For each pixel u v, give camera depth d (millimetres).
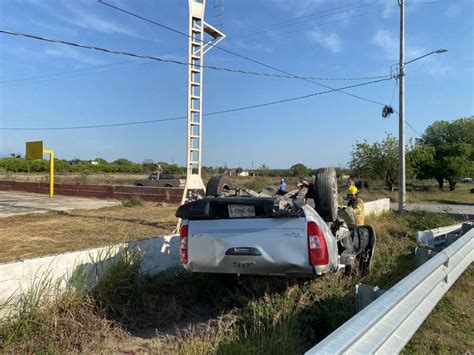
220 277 6516
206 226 5340
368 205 17203
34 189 32031
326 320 4961
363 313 3297
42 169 70312
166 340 4863
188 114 11875
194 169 12719
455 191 51625
